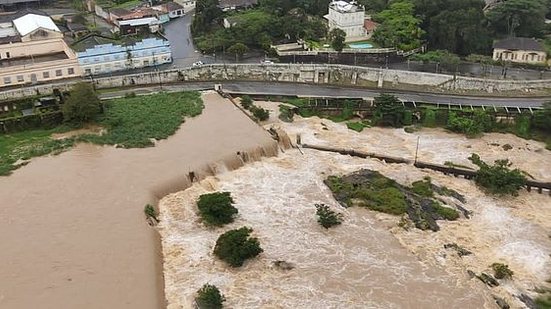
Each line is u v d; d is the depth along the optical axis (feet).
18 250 257.75
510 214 306.14
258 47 572.10
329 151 367.45
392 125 414.82
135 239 265.34
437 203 308.19
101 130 377.91
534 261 266.77
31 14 562.66
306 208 300.81
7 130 376.48
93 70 487.61
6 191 304.30
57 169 328.08
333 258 263.70
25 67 454.81
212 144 358.64
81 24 609.83
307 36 573.33
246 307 231.30
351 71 488.02
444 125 417.08
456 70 524.93
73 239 265.34
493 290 245.86
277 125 404.98
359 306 234.38
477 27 563.07
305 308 232.12
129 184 311.68
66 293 232.12
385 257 265.13
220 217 284.61
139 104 416.87
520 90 478.18
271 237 276.82
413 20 575.79
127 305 225.76
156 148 355.15
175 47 575.79
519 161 367.66
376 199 306.76
